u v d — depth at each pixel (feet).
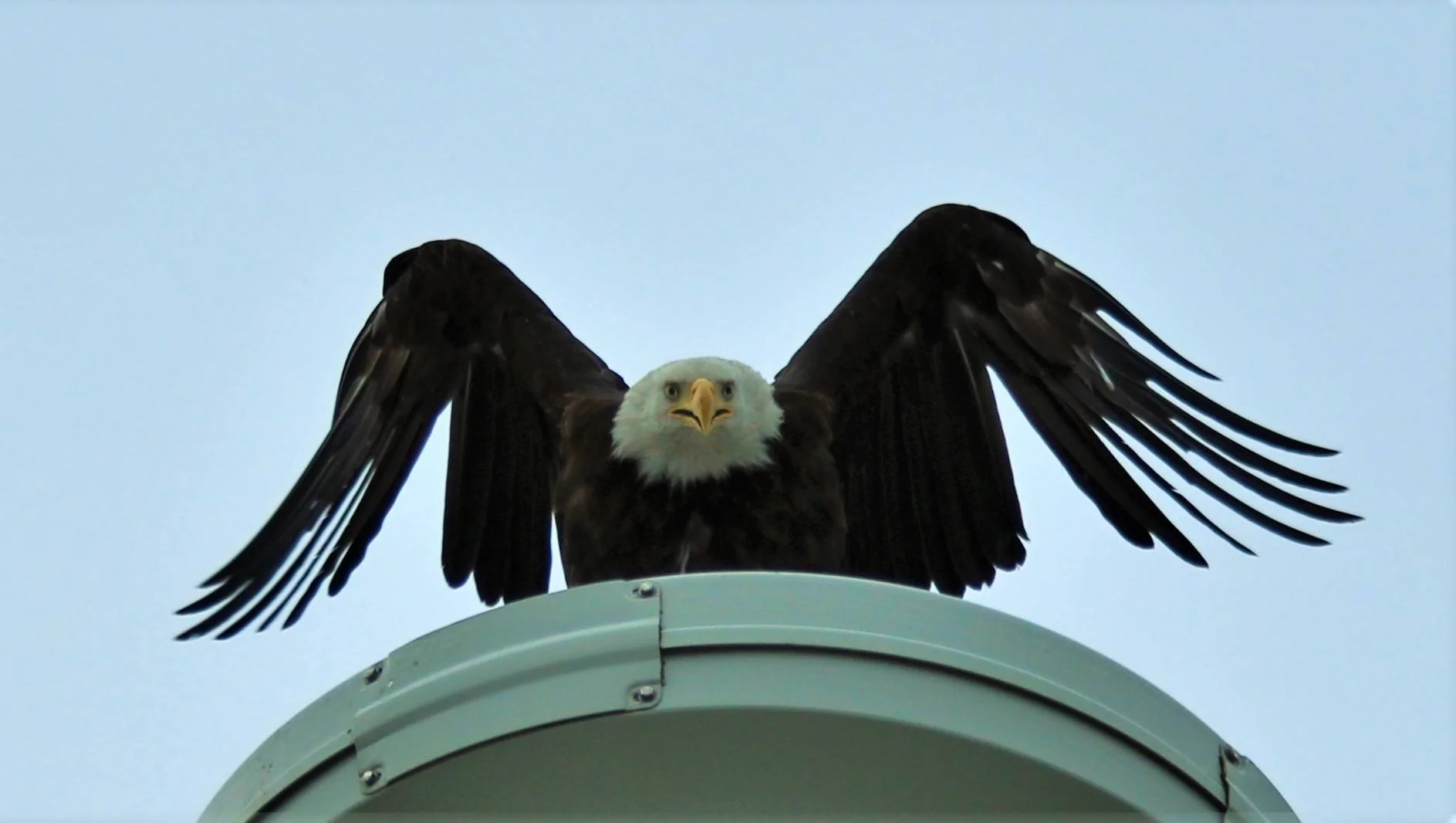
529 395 38.99
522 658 19.03
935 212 37.91
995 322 37.68
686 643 18.90
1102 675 19.60
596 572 35.73
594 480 35.70
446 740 18.90
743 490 35.37
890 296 37.76
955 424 37.63
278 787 19.42
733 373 35.73
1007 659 19.20
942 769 19.24
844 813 19.83
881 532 37.70
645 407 35.63
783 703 18.58
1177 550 35.45
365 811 19.16
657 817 19.86
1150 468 35.45
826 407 36.52
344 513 38.04
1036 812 19.61
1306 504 33.83
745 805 19.80
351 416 38.93
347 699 19.60
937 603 19.42
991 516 37.27
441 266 39.29
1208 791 19.67
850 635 18.94
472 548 38.86
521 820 19.80
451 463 39.17
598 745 19.10
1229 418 34.96
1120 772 19.21
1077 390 36.70
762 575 19.42
